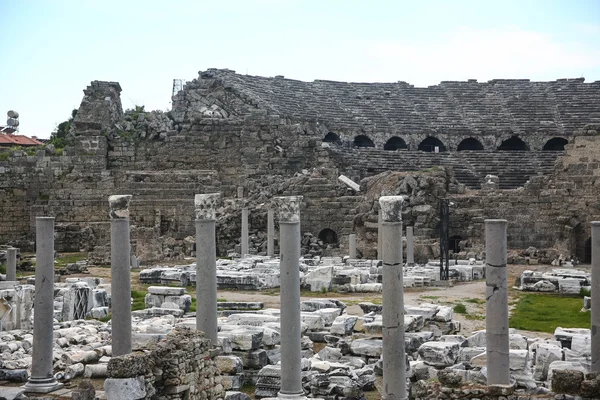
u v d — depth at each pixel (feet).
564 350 89.56
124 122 265.13
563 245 226.79
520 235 230.48
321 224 231.50
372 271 178.60
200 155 260.01
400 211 74.43
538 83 332.39
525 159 270.87
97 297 131.34
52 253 78.38
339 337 103.86
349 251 205.16
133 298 147.95
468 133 300.81
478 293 159.63
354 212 228.22
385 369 73.82
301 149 261.03
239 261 193.57
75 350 87.81
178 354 68.80
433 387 72.43
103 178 246.06
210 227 83.20
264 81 315.78
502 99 322.55
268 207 218.59
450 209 227.40
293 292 77.25
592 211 228.63
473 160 271.69
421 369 86.89
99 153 253.24
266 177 253.03
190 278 169.07
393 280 73.82
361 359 94.48
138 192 242.78
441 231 178.40
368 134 298.76
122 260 77.36
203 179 246.88
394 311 73.67
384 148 299.38
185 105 290.97
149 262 210.59
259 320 107.45
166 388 68.28
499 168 267.18
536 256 221.87
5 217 244.63
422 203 221.66
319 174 240.32
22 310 110.83
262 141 260.83
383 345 74.18
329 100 317.83
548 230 229.86
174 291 131.03
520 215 230.68
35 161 248.93
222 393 77.46
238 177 257.96
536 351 88.89
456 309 136.77
